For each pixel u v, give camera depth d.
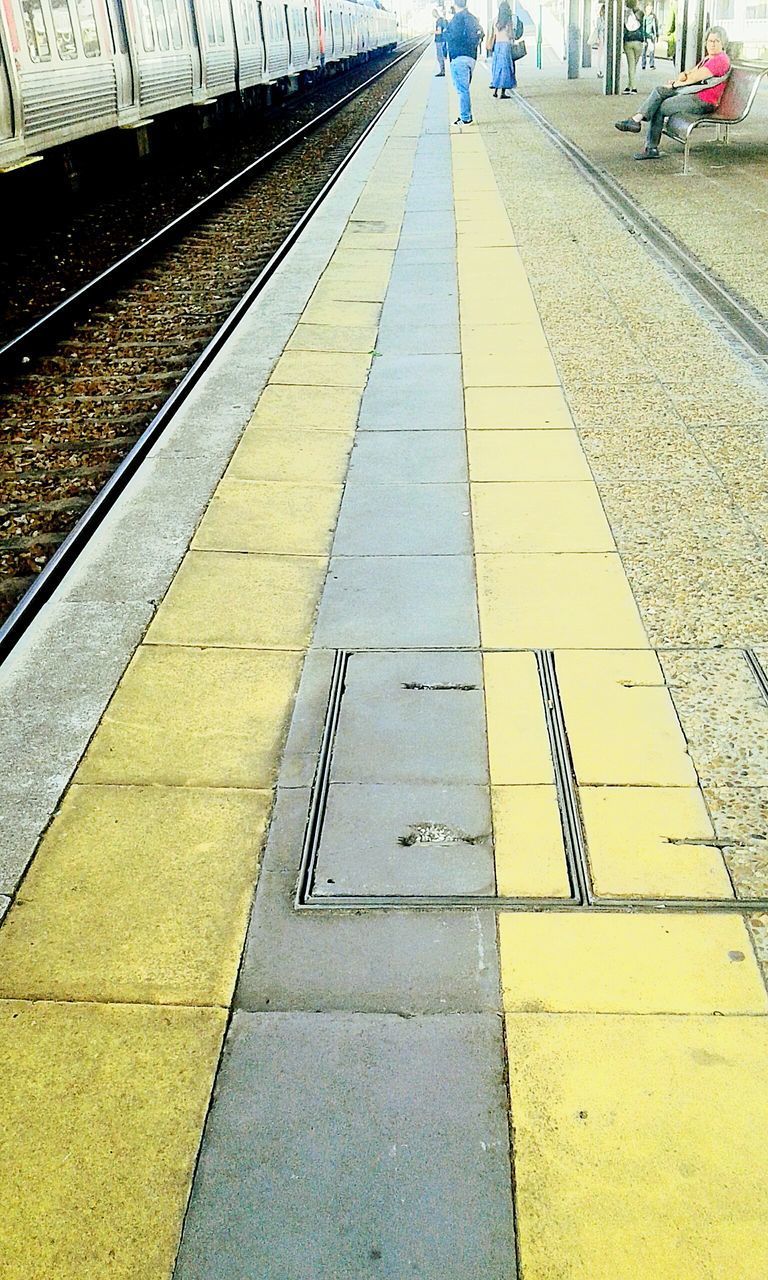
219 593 3.96
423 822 2.78
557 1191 1.88
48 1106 2.05
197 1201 1.88
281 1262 1.78
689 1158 1.93
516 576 4.02
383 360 6.73
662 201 11.31
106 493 4.91
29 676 3.45
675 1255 1.78
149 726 3.20
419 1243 1.80
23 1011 2.25
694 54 22.03
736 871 2.58
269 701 3.31
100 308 8.92
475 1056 2.13
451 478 4.93
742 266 8.53
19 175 12.11
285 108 28.92
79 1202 1.88
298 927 2.46
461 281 8.61
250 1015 2.23
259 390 6.21
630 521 4.42
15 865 2.65
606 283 8.27
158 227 12.46
